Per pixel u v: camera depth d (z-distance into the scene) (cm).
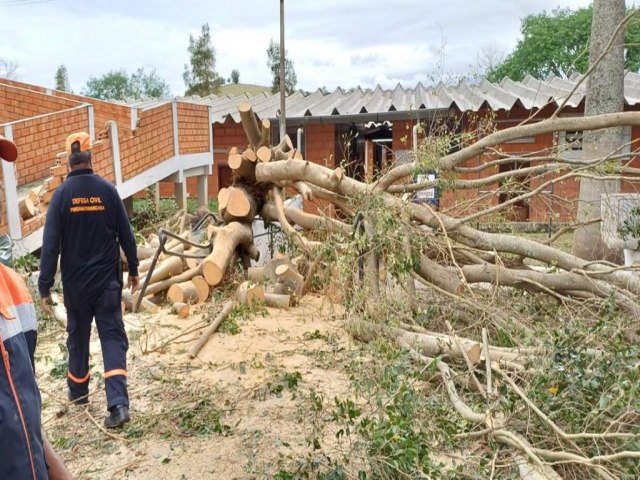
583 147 860
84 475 336
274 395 435
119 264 411
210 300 687
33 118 981
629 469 286
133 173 1071
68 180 395
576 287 511
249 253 820
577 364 348
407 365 379
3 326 170
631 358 356
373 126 1644
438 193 623
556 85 1659
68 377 413
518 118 1343
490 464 307
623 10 848
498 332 489
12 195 722
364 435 309
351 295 540
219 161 1697
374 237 537
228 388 448
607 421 324
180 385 455
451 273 550
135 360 507
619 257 737
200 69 4325
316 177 685
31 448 170
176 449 362
